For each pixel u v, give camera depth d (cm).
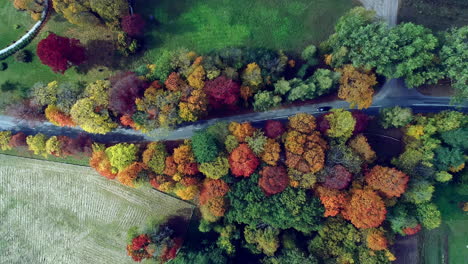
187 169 7025
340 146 6988
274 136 7100
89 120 7150
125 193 8281
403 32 6762
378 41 6700
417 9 7844
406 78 7138
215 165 6962
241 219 7225
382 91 7925
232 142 7050
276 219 7031
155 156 7156
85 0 7231
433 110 7806
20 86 8125
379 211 6600
